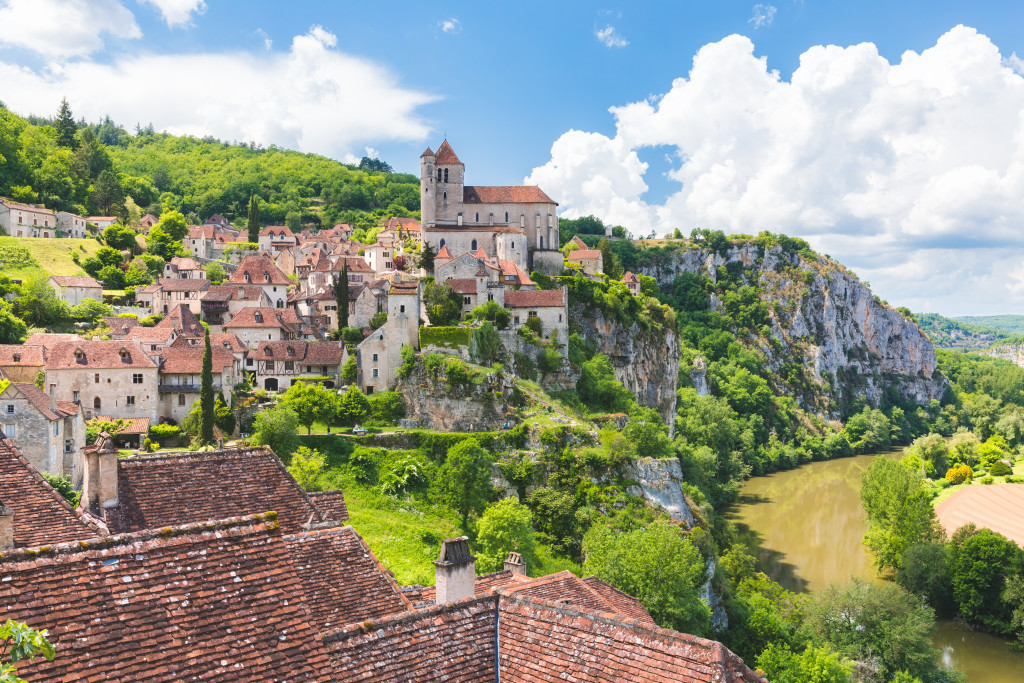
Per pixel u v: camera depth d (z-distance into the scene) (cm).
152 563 1894
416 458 11819
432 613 2339
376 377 13775
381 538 9394
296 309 16875
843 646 7525
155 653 1744
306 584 2777
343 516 3528
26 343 12619
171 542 1955
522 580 4169
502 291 15662
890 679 7331
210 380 11100
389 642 2177
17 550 1756
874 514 12194
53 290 15625
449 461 11362
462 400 13212
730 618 8456
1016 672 8638
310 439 11662
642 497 11431
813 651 6125
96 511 2800
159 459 3052
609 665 2122
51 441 8219
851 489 18438
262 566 2055
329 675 1975
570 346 16850
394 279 17562
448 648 2262
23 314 14612
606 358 17450
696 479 14975
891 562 11038
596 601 3978
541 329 16088
